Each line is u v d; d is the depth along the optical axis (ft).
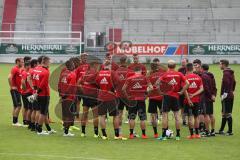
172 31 401.90
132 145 108.06
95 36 353.51
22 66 134.31
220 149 104.42
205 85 120.26
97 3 427.74
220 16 416.87
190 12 419.33
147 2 426.92
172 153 99.66
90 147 105.09
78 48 352.69
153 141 113.50
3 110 163.12
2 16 417.49
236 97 196.03
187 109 118.01
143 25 406.00
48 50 354.13
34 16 420.77
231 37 391.45
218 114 159.33
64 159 92.73
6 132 123.24
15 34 398.83
